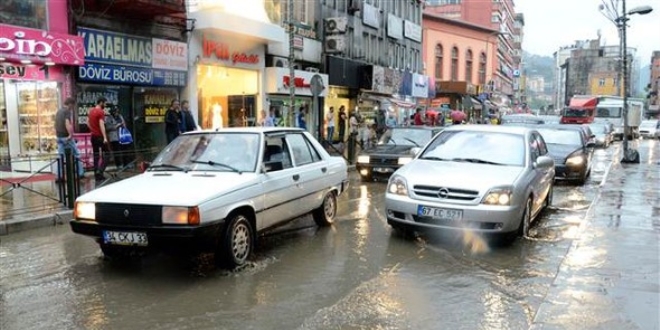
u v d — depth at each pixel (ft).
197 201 18.31
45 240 24.81
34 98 43.98
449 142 28.71
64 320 15.28
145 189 19.63
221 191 19.31
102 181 34.86
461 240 24.71
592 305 15.75
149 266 20.43
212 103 63.00
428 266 20.62
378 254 22.30
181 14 56.44
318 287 18.08
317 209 26.89
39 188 32.78
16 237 25.44
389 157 45.34
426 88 135.13
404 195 24.20
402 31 122.21
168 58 54.70
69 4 45.11
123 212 18.66
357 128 78.59
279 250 22.86
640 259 20.35
